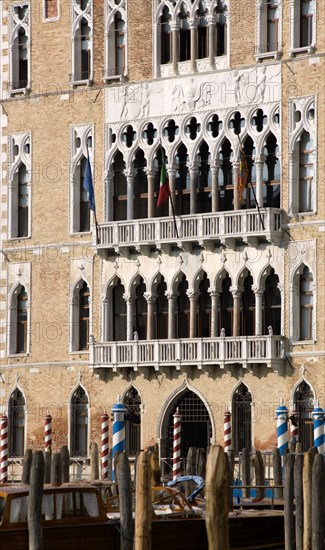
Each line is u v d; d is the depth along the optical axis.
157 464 59.62
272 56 80.44
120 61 85.38
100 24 85.75
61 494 51.50
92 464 73.31
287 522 51.38
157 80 83.75
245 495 64.81
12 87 88.50
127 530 49.97
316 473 49.28
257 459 62.84
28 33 88.19
